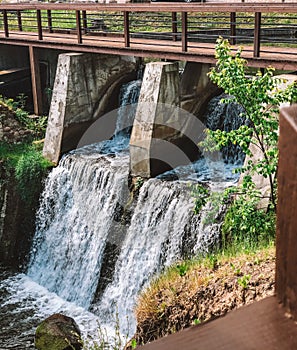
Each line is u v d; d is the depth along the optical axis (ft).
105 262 43.21
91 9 47.26
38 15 54.65
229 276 22.63
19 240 50.08
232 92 27.73
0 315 41.55
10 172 50.11
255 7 36.14
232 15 47.37
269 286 20.92
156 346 2.86
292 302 2.98
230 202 35.68
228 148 44.86
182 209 38.29
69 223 47.14
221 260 24.62
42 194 49.70
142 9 43.60
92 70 51.85
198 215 36.83
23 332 38.83
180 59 42.42
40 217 49.26
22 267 49.11
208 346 2.83
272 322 2.95
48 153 50.85
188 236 37.17
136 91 52.80
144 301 24.17
